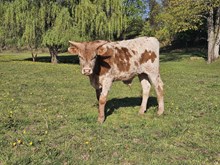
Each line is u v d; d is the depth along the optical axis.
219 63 9.83
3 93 3.72
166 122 2.55
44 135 2.15
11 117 2.58
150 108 3.03
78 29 9.91
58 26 9.80
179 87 4.66
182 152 1.90
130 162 1.73
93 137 2.12
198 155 1.85
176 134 2.24
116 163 1.71
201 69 8.45
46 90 4.09
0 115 2.63
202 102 3.41
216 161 1.77
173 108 3.08
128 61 2.53
